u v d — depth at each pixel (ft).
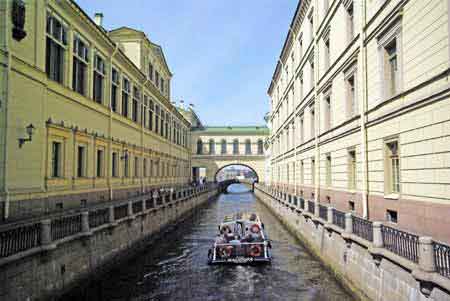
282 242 63.77
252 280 40.63
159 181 114.52
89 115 59.11
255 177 240.12
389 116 35.24
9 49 36.24
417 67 30.19
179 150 158.81
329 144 58.65
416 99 29.84
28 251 25.66
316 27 66.59
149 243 61.36
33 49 41.09
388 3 35.55
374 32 39.14
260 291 36.83
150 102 103.55
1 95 35.29
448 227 25.70
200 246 61.21
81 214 35.32
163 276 42.60
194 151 214.28
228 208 133.69
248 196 207.41
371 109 39.93
